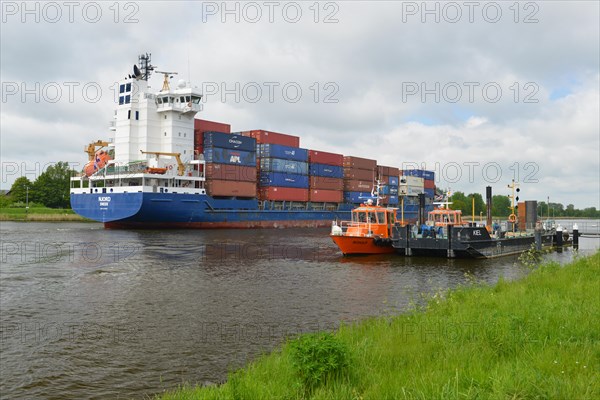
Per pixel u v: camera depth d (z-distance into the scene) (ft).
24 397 31.76
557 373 22.40
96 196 201.77
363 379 24.16
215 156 210.79
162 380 34.53
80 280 76.95
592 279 55.67
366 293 67.46
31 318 52.60
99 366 37.35
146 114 207.51
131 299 62.64
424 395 20.01
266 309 57.00
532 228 149.59
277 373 26.96
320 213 265.34
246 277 80.89
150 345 42.55
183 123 213.05
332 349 25.71
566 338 29.12
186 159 213.25
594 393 19.47
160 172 195.52
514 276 83.71
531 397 19.85
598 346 26.55
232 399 23.31
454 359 26.20
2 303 60.08
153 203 189.06
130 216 191.83
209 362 38.09
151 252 115.75
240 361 38.29
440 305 45.60
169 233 179.11
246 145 224.74
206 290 69.15
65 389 32.99
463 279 80.48
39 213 328.70
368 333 36.65
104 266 92.32
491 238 111.65
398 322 39.75
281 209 246.68
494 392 20.01
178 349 41.32
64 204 418.10
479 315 37.17
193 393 26.55
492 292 51.98
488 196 130.21
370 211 118.73
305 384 24.25
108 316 53.42
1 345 42.60
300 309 57.06
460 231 104.73
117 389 32.99
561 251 138.00
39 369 36.76
